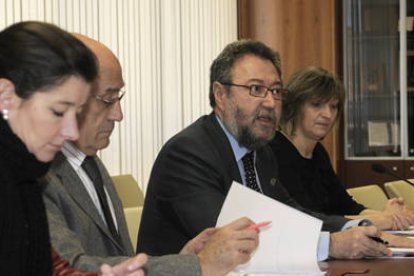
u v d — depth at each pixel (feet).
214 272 7.18
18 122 5.48
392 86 25.08
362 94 25.29
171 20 21.67
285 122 13.92
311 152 14.16
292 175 13.29
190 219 9.39
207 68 23.24
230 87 10.32
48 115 5.44
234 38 24.67
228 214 8.37
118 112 8.01
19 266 5.65
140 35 20.33
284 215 8.41
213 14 23.56
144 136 20.43
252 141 10.30
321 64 24.40
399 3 24.81
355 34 25.13
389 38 25.00
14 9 15.99
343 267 8.39
